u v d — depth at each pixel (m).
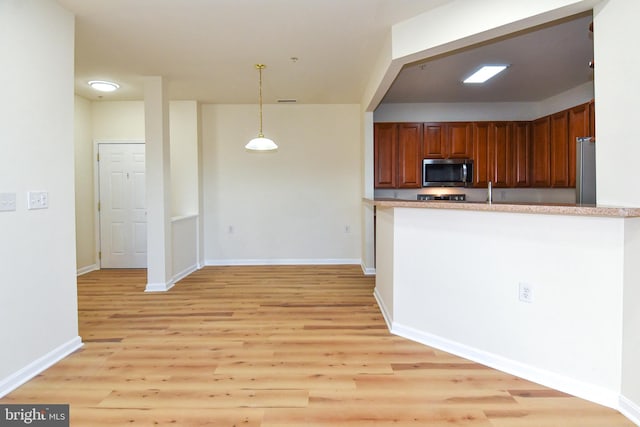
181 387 2.19
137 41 3.42
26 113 2.30
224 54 3.75
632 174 1.90
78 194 5.27
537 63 4.07
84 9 2.77
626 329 1.86
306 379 2.28
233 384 2.22
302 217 5.98
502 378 2.27
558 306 2.12
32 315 2.33
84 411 1.95
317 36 3.33
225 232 5.95
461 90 5.18
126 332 3.06
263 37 3.35
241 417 1.89
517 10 2.37
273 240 5.98
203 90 5.04
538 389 2.14
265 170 5.93
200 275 5.20
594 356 1.99
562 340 2.11
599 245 1.96
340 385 2.21
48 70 2.50
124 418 1.88
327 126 5.92
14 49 2.21
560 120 5.04
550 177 5.27
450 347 2.64
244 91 5.09
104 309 3.68
